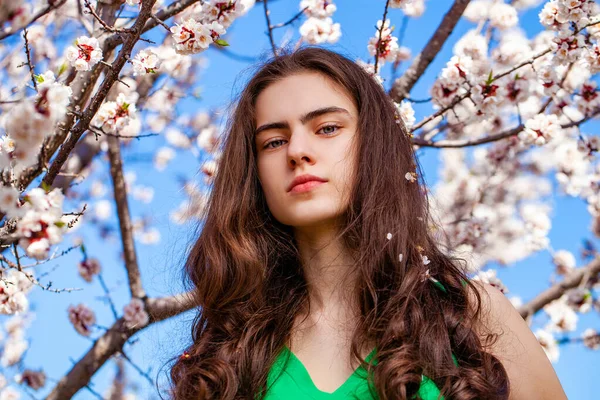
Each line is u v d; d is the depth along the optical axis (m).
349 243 1.74
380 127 1.83
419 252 1.74
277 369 1.63
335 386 1.55
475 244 3.62
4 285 2.32
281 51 2.11
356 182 1.73
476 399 1.48
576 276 3.96
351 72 1.88
